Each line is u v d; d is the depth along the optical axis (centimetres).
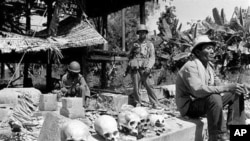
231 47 1293
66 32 1242
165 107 706
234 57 1299
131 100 734
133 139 344
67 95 652
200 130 464
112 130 319
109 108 604
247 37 1319
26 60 1248
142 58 695
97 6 1692
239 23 1367
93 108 607
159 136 371
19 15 1383
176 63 1396
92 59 1366
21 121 491
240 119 427
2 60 1196
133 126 349
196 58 446
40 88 1496
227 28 1366
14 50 906
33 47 952
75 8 1359
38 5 1395
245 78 1027
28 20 1383
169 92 915
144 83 693
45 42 1031
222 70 1317
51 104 565
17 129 446
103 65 1580
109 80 1658
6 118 476
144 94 849
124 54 1491
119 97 616
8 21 1323
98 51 1359
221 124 407
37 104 597
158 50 1478
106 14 1719
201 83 418
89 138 320
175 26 1555
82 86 645
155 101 690
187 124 447
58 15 1166
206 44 443
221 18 1452
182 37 1452
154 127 399
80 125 298
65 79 657
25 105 549
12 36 1023
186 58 1315
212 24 1448
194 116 480
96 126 330
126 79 1639
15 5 1313
